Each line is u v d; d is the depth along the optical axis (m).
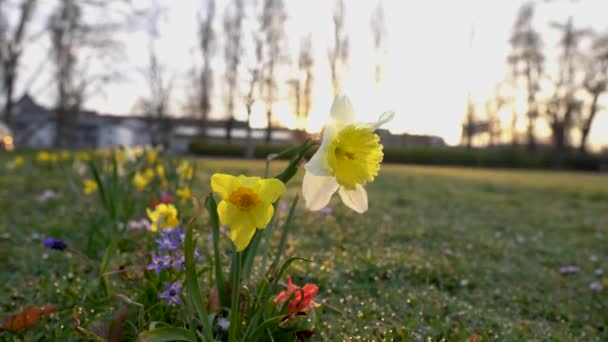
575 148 11.38
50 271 0.68
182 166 1.38
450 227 1.34
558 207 2.15
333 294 0.64
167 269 0.49
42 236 0.94
